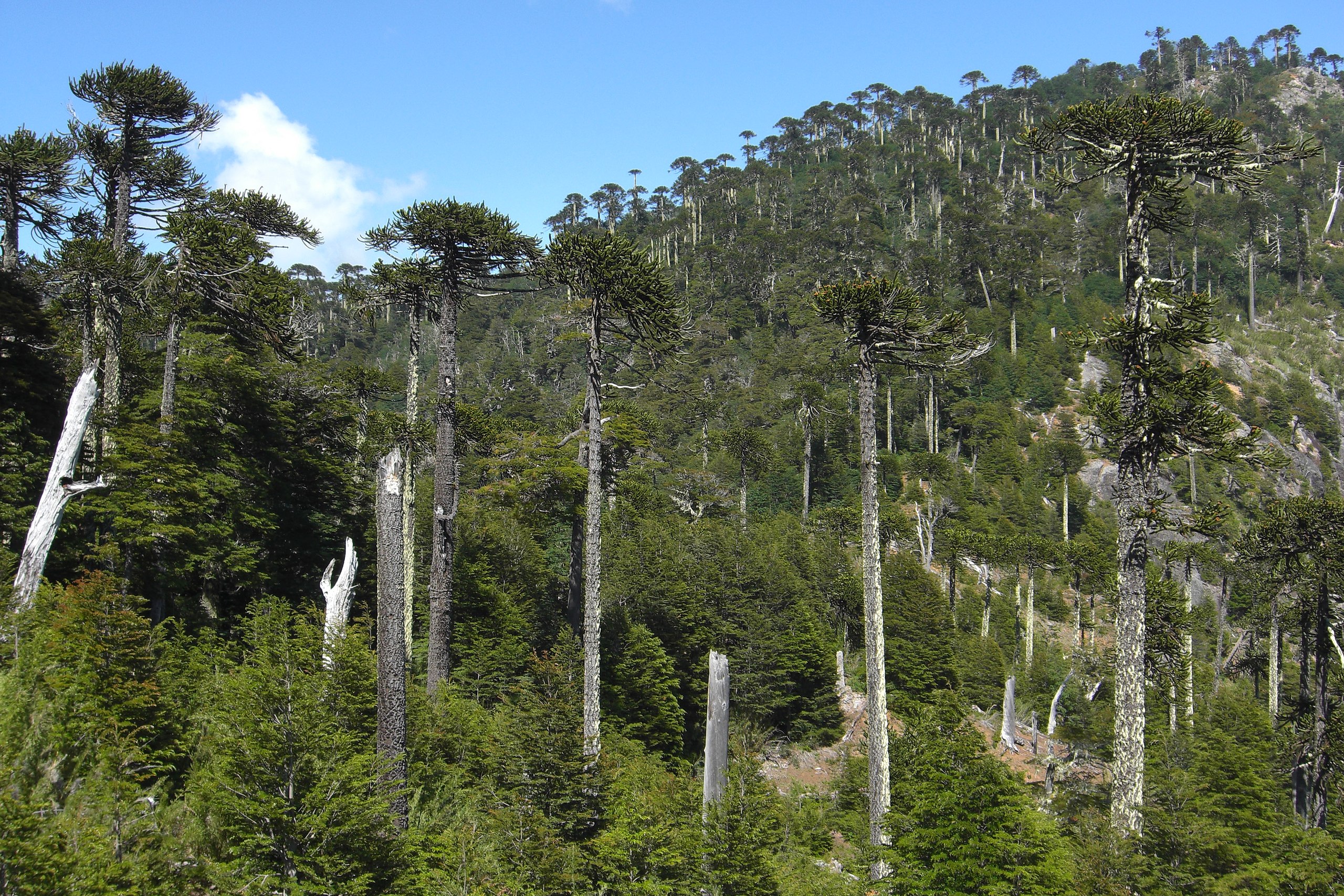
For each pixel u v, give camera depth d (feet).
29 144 69.56
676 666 104.63
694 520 156.76
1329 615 79.61
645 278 64.69
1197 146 53.67
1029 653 163.84
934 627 135.64
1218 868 49.62
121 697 36.29
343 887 29.78
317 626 44.52
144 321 81.82
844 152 557.74
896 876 40.34
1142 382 55.62
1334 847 51.13
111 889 24.41
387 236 71.56
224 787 30.45
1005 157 519.60
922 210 464.65
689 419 251.39
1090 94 621.72
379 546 37.22
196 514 65.21
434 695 61.87
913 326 55.47
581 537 90.43
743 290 384.88
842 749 107.76
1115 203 442.91
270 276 80.23
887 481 241.14
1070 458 250.37
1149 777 55.31
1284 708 110.63
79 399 47.21
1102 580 163.02
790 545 152.35
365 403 109.70
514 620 90.17
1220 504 55.36
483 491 81.30
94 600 38.11
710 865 41.22
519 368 328.08
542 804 42.83
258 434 81.56
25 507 59.52
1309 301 406.82
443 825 41.98
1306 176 493.36
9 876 22.97
